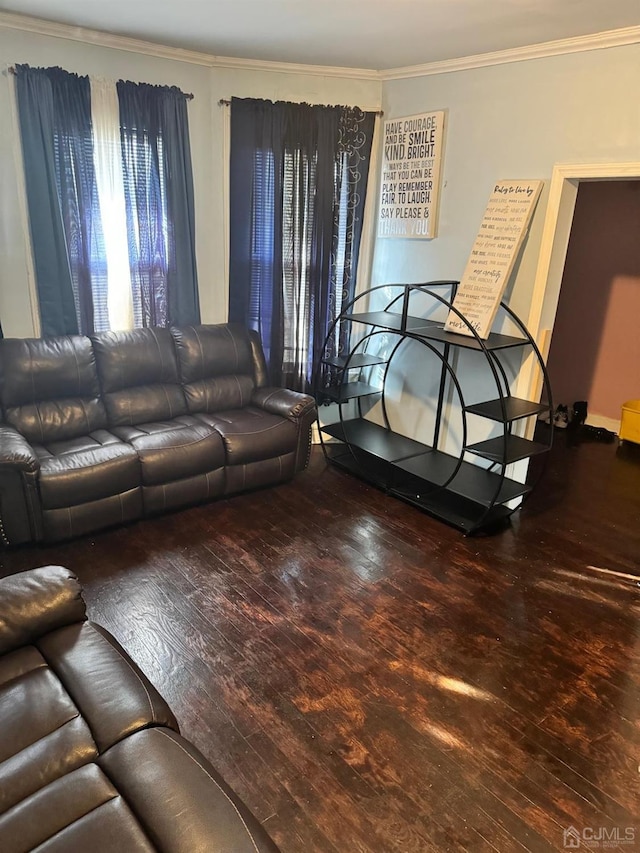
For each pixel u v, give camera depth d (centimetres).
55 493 302
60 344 356
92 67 354
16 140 341
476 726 217
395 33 311
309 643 254
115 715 160
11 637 182
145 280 399
